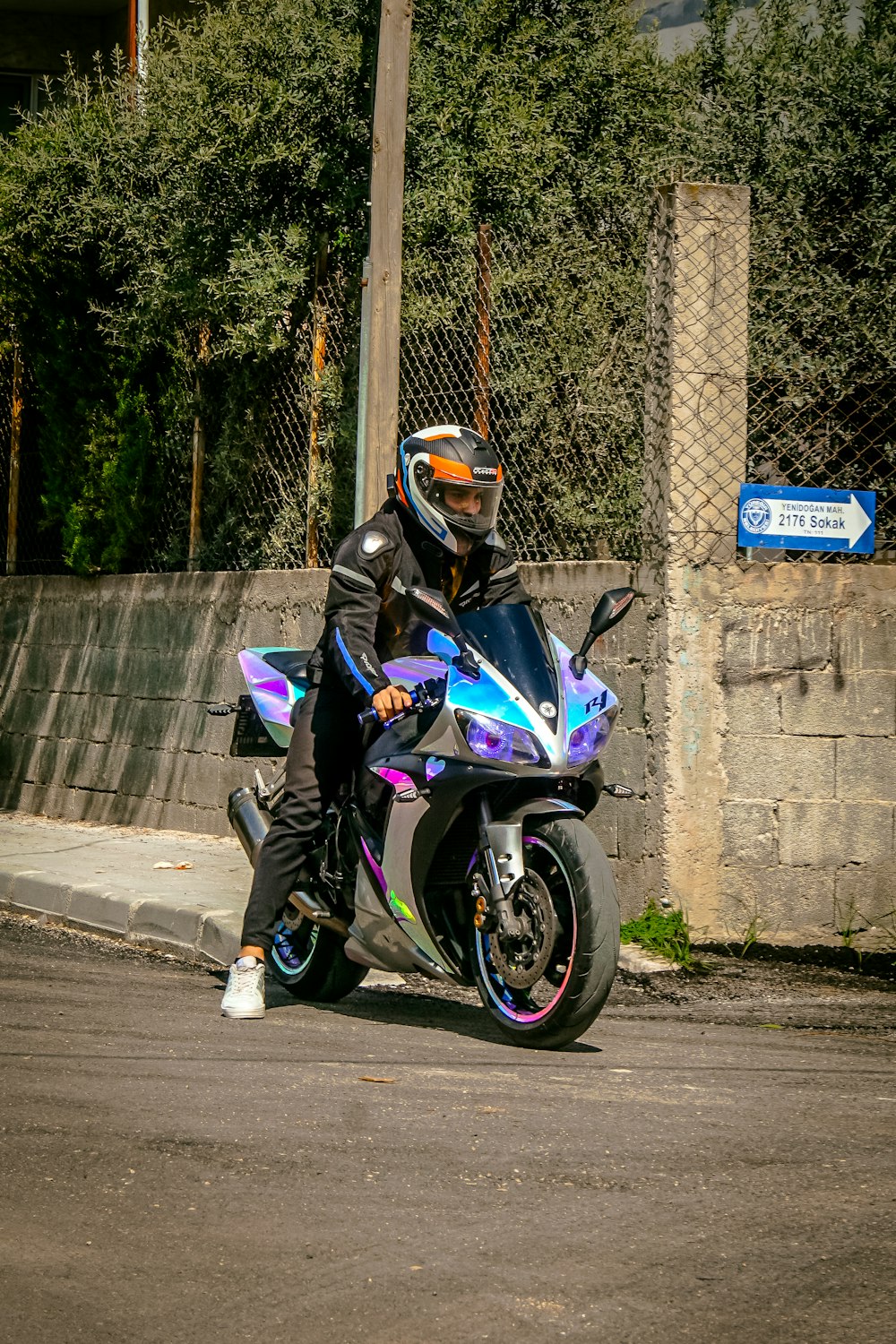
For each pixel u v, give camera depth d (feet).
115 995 30.94
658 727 36.70
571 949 26.99
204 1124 21.34
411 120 53.26
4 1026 27.07
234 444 53.42
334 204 50.42
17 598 62.85
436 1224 17.69
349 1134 21.06
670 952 35.27
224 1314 15.20
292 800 29.32
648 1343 14.74
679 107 58.03
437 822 27.09
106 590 58.08
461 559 28.99
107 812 57.31
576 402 40.60
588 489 40.29
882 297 39.01
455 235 50.42
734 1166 20.20
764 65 54.19
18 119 96.43
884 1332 15.10
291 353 51.11
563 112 57.11
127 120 54.90
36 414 63.77
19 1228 17.30
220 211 52.16
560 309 41.04
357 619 27.86
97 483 58.08
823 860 37.45
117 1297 15.57
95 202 54.90
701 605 36.76
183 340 55.11
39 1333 14.74
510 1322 15.10
